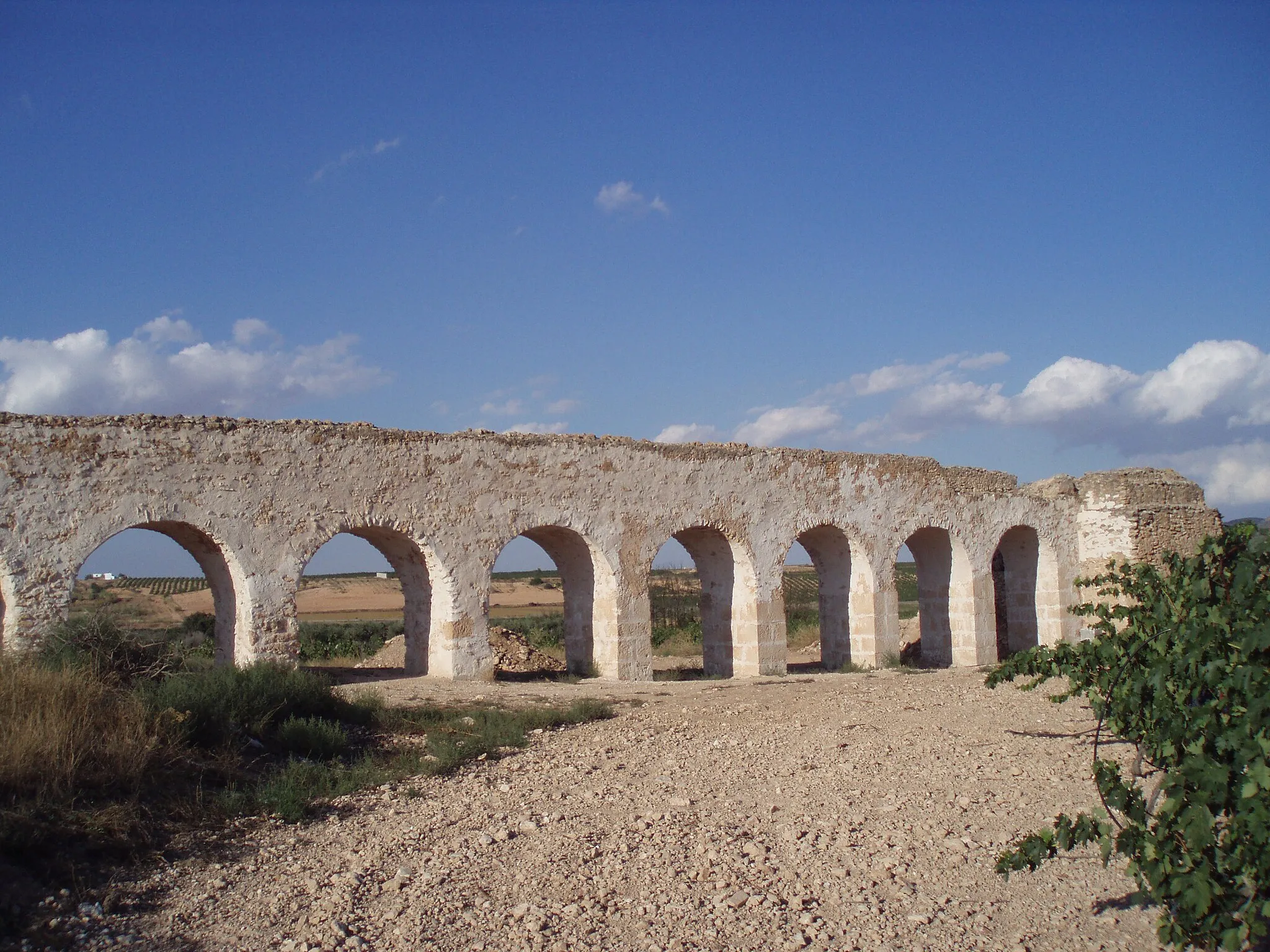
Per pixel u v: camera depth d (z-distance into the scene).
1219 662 5.27
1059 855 7.47
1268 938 5.81
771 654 21.05
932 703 14.61
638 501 19.72
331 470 16.50
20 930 5.93
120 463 14.61
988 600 24.70
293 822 8.40
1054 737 11.59
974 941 5.91
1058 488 26.44
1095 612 6.30
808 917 6.26
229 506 15.49
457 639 17.48
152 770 8.55
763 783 9.66
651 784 9.66
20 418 13.92
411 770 10.27
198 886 6.88
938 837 7.78
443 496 17.56
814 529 22.72
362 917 6.31
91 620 12.66
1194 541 26.62
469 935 6.02
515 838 7.93
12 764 7.48
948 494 24.33
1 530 13.61
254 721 10.90
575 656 20.33
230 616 16.11
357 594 74.75
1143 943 5.88
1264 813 4.91
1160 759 5.72
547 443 18.81
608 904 6.48
